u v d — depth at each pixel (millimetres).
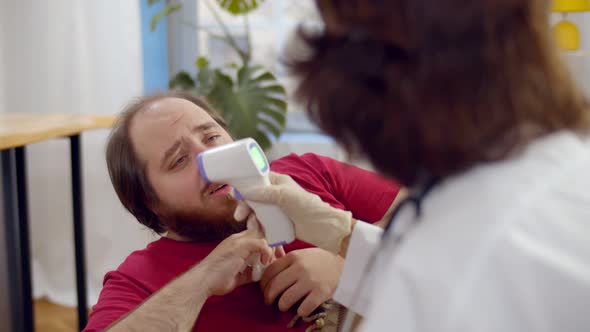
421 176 532
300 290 1143
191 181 1229
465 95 469
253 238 1116
